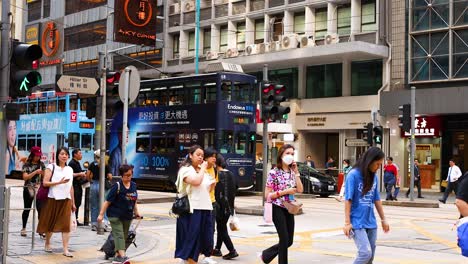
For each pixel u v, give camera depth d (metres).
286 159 8.23
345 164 28.02
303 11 34.81
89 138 31.05
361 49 30.06
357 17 32.22
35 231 10.84
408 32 30.27
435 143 29.55
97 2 49.12
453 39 28.84
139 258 10.20
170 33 41.94
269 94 17.55
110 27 47.50
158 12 42.69
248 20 36.97
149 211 18.72
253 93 25.72
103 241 11.63
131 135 28.53
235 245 11.86
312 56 31.88
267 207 8.33
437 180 29.53
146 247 11.30
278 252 8.38
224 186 10.06
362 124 31.31
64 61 52.47
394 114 29.97
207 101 24.97
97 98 13.43
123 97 12.31
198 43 38.75
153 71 42.12
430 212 19.97
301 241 12.45
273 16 36.00
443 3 29.20
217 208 10.03
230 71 25.27
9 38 9.11
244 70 37.66
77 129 30.66
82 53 50.53
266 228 14.60
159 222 15.91
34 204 10.45
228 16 38.00
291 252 10.91
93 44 49.38
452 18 28.86
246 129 25.28
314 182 26.64
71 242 11.48
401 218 17.69
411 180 23.19
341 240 12.62
